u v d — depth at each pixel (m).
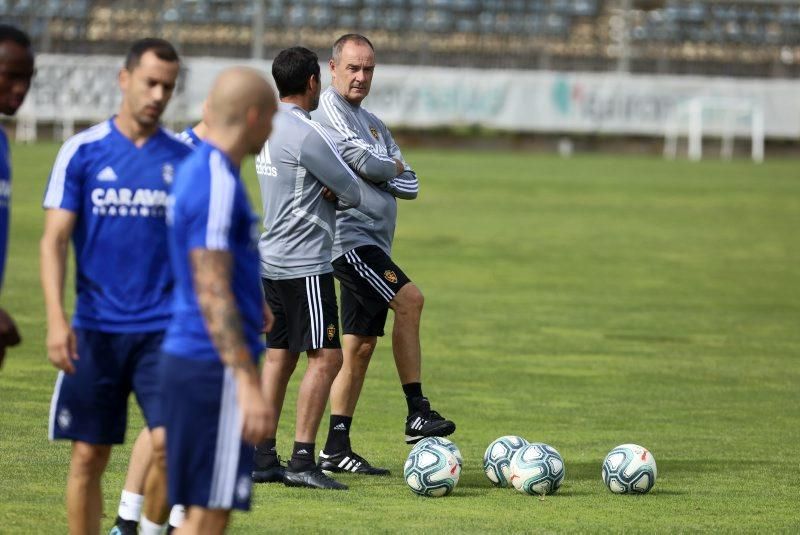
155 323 17.75
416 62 154.50
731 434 30.58
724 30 163.38
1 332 17.16
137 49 17.38
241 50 150.12
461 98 145.38
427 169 121.56
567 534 20.58
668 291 57.19
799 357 42.31
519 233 77.88
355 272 26.38
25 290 50.53
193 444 15.05
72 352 17.23
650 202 98.56
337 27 155.75
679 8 163.50
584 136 152.62
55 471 23.94
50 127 135.62
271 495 23.34
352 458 25.98
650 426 31.38
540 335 45.25
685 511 22.62
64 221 17.59
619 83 148.62
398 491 23.97
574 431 30.56
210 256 14.55
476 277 59.53
